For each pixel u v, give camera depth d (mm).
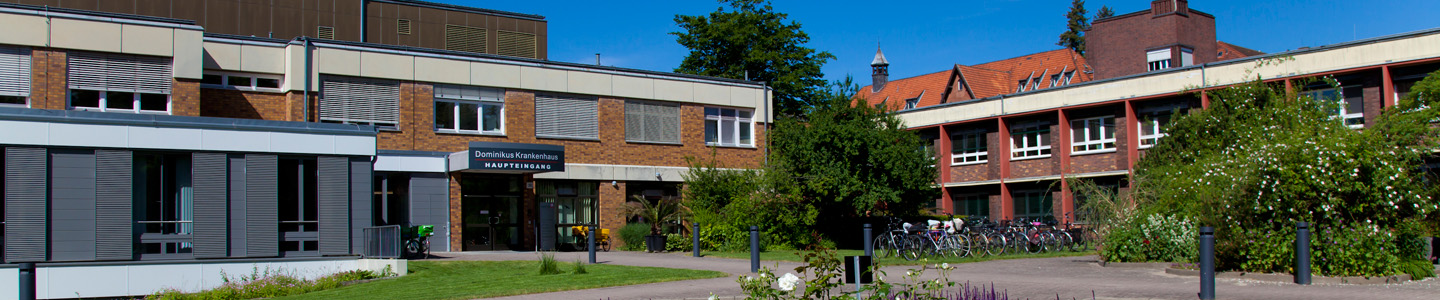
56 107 22031
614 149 29797
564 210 28688
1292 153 14961
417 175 25906
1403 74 28328
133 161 17906
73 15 22438
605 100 29844
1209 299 12109
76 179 17328
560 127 28938
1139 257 18844
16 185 16859
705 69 44719
